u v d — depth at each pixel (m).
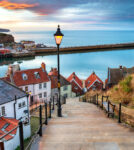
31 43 178.00
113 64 101.88
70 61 114.88
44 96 43.34
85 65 100.50
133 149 5.34
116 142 5.85
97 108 13.29
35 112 27.92
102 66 96.94
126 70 43.50
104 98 16.98
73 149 5.50
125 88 14.78
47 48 160.50
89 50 168.00
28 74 41.44
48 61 117.25
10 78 39.16
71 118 9.66
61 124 8.28
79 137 6.45
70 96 49.62
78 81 56.16
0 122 19.72
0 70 92.25
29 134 21.05
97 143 5.83
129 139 6.07
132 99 13.27
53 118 9.77
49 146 5.77
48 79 43.62
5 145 16.77
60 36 10.66
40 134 6.73
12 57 132.12
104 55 138.00
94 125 7.95
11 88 24.73
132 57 126.44
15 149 18.23
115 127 7.50
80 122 8.56
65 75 79.81
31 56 138.12
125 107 11.85
